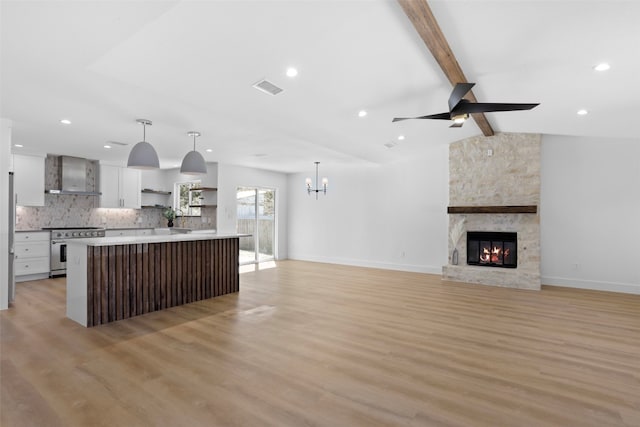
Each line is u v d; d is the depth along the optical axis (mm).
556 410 2082
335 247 8469
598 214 5488
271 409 2082
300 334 3383
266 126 4555
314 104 3809
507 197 5883
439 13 2273
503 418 1996
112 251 3844
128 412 2037
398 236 7430
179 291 4523
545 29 2441
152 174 8320
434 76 3236
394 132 5266
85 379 2438
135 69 2771
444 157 6754
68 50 2416
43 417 1980
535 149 5672
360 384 2395
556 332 3459
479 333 3424
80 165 6766
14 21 2023
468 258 6289
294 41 2490
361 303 4590
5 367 2623
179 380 2432
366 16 2248
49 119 4121
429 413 2047
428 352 2951
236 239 5336
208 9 2043
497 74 3238
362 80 3256
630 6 2090
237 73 2934
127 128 4562
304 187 9102
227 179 7754
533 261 5652
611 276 5387
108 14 1966
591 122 4598
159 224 8492
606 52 2684
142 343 3137
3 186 4102
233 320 3840
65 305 4402
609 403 2158
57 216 6766
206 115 4012
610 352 2963
